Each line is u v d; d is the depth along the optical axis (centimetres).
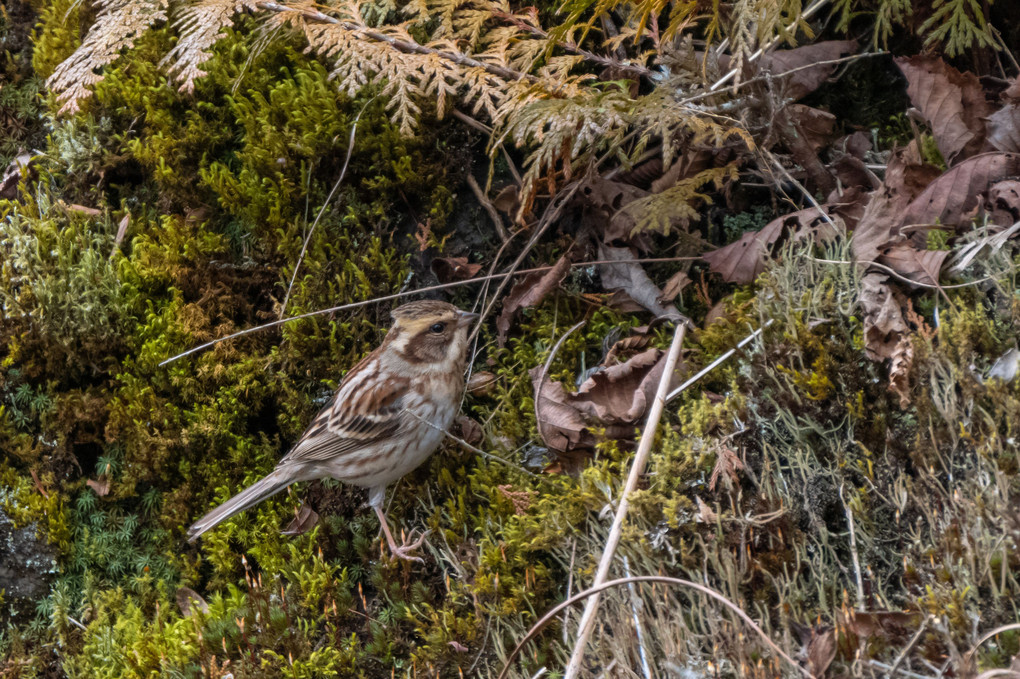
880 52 752
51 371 762
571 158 712
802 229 718
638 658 602
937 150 738
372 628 688
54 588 748
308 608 701
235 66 799
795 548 610
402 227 811
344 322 789
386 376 703
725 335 711
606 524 670
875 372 642
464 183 811
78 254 774
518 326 796
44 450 760
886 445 623
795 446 643
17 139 824
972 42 772
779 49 797
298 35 803
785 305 679
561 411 721
